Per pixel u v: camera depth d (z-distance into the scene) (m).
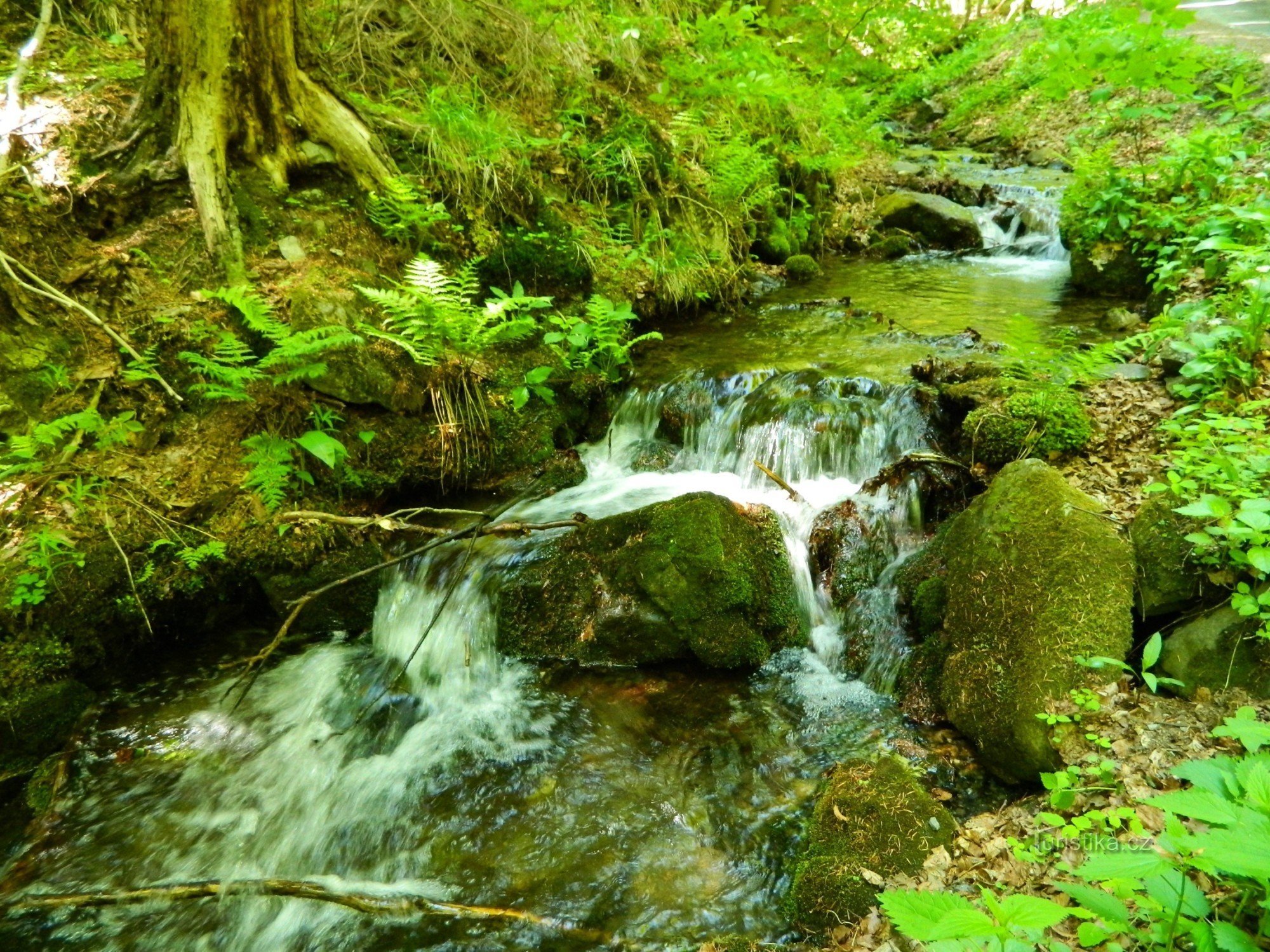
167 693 3.93
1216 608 3.03
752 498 4.91
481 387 5.15
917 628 3.96
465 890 2.99
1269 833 1.42
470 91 6.55
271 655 4.20
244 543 4.18
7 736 3.43
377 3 6.53
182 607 4.05
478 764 3.59
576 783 3.47
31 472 3.80
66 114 4.80
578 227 6.52
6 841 3.23
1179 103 9.46
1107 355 4.32
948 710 3.46
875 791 3.04
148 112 4.84
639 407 5.79
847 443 4.94
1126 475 3.79
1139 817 2.38
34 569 3.62
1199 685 2.92
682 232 7.31
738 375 5.60
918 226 9.66
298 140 5.21
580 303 6.18
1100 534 3.31
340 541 4.45
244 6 4.76
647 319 6.81
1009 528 3.51
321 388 4.51
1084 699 2.93
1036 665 3.12
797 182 9.44
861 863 2.75
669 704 3.88
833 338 6.32
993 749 3.16
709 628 4.00
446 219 5.64
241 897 2.98
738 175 7.64
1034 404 4.23
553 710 3.89
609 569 4.19
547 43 7.32
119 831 3.28
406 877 3.06
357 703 3.97
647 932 2.78
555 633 4.18
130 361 4.28
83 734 3.64
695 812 3.28
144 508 3.95
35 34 4.62
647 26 8.43
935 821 2.86
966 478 4.29
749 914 2.82
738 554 4.10
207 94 4.80
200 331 4.47
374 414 4.73
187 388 4.35
